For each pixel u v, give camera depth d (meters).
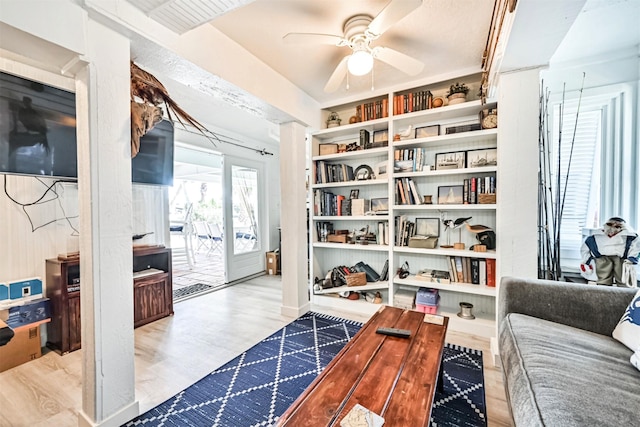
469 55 2.30
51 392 1.75
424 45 2.16
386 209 3.17
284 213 2.98
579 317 1.51
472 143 2.74
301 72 2.54
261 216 5.12
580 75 2.45
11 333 1.02
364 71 1.89
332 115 3.33
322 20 1.83
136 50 1.62
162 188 3.40
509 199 2.08
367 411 0.93
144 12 1.49
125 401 1.49
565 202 2.57
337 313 3.05
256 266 4.96
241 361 2.07
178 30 1.64
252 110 2.59
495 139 2.63
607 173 2.42
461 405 1.57
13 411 1.59
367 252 3.36
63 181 2.41
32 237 2.27
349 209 3.24
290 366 2.00
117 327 1.46
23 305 2.11
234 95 2.26
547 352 1.21
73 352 2.25
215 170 6.77
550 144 2.56
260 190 5.09
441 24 1.90
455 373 1.88
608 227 2.11
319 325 2.71
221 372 1.93
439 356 1.29
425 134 2.83
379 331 1.53
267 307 3.25
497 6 1.65
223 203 4.35
